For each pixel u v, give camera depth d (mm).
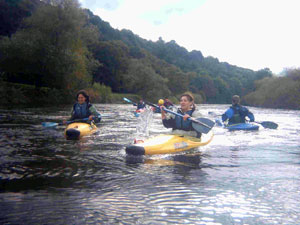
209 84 81250
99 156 3844
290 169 3248
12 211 1927
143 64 53344
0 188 2418
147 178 2789
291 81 38125
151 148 4055
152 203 2121
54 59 25703
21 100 23922
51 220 1797
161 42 114500
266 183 2664
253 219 1864
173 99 52219
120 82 54750
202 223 1795
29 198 2180
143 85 50562
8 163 3332
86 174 2908
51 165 3277
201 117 4965
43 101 26328
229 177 2869
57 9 25984
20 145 4586
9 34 41719
